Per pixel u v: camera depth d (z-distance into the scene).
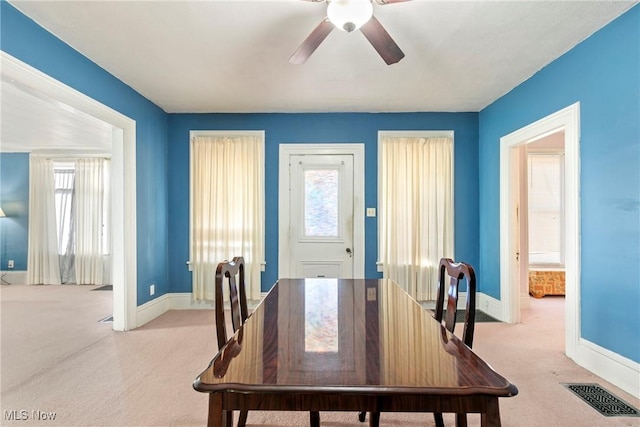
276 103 4.01
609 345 2.37
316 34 2.10
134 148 3.55
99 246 6.08
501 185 3.81
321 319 1.53
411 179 4.30
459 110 4.30
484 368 1.00
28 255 6.06
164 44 2.62
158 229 4.11
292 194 4.40
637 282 2.16
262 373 0.97
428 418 1.96
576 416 1.95
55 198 6.13
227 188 4.33
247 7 2.16
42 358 2.76
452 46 2.67
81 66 2.77
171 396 2.16
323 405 0.91
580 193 2.63
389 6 2.15
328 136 4.37
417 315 1.60
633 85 2.18
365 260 4.34
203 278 4.34
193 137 4.38
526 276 4.43
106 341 3.14
